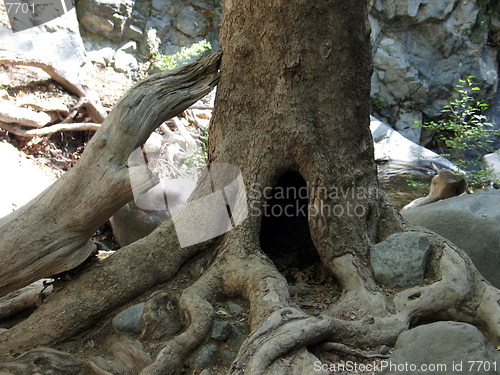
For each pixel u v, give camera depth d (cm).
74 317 368
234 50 411
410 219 521
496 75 1499
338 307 365
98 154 372
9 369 329
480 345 282
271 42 398
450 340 289
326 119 410
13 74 952
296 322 319
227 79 423
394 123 1488
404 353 296
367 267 398
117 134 375
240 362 298
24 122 868
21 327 367
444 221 498
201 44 1139
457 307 360
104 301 375
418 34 1467
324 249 404
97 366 331
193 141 880
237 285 374
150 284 393
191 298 357
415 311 356
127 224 719
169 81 406
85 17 1164
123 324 357
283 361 296
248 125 421
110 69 1185
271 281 362
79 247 380
